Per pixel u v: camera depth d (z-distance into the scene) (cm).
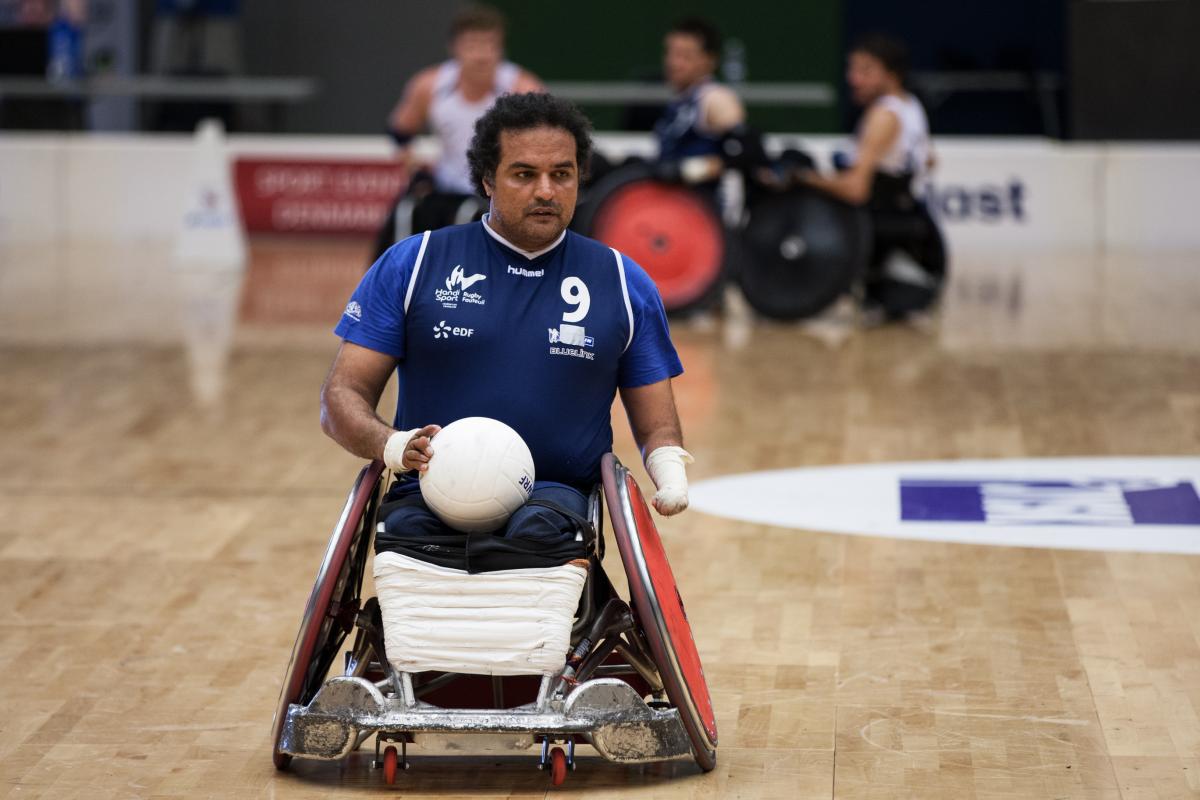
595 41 4359
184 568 1195
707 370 1984
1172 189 3216
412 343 802
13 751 849
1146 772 806
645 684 850
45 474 1489
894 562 1191
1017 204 3253
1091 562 1180
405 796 786
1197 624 1040
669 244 2272
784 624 1055
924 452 1548
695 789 790
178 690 942
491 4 4356
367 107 4294
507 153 780
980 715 888
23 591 1141
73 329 2300
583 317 800
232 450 1583
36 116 3522
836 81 4212
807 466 1502
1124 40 3334
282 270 2980
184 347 2158
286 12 4231
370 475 768
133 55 3997
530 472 761
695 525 1302
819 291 2288
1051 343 2153
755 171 2272
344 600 801
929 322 2355
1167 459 1502
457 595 746
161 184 3459
